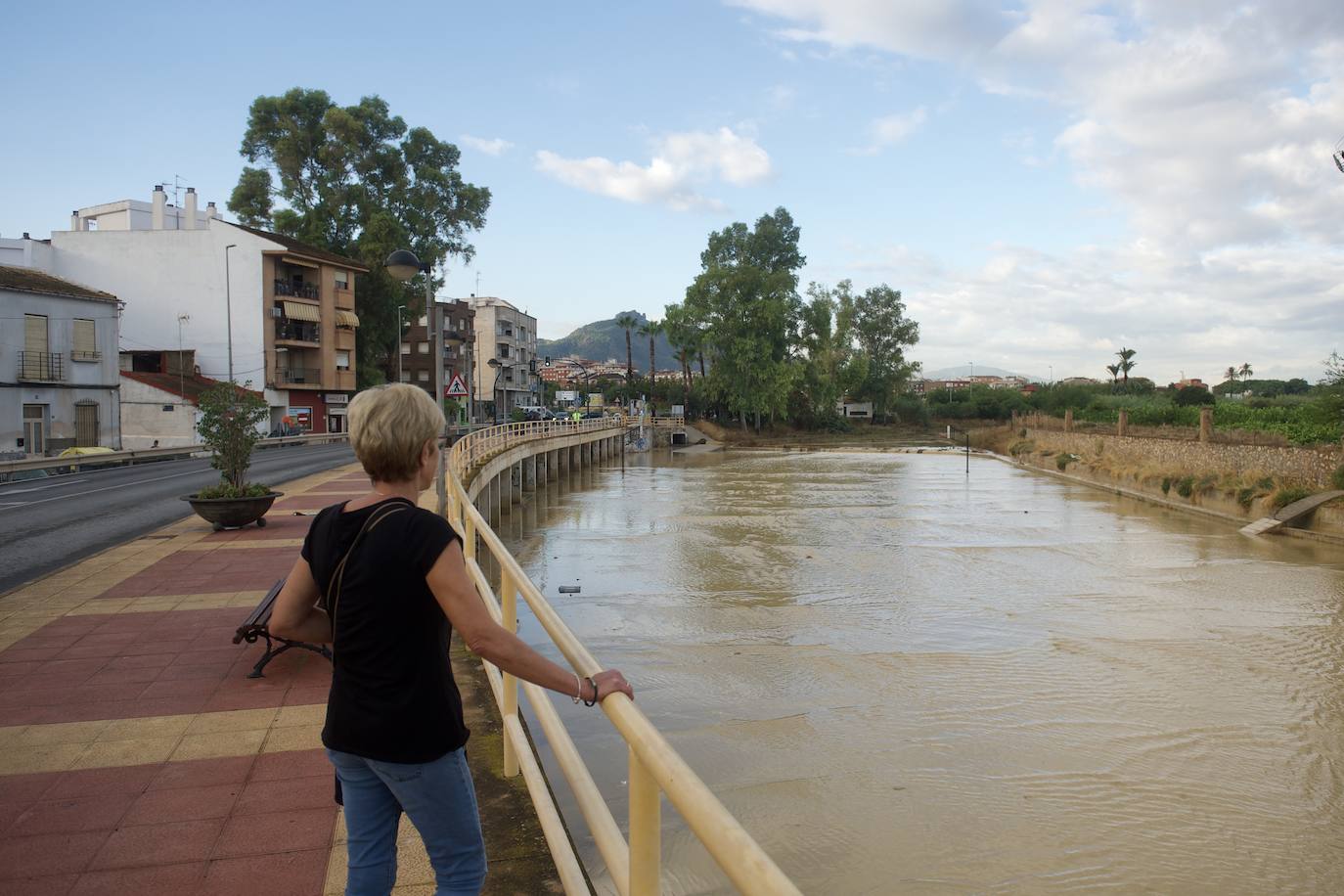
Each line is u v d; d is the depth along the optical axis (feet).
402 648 6.49
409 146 188.34
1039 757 28.40
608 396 424.87
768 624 45.75
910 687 35.32
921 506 102.53
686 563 63.98
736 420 292.40
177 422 141.38
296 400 175.73
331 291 182.70
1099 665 38.29
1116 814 24.45
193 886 10.57
